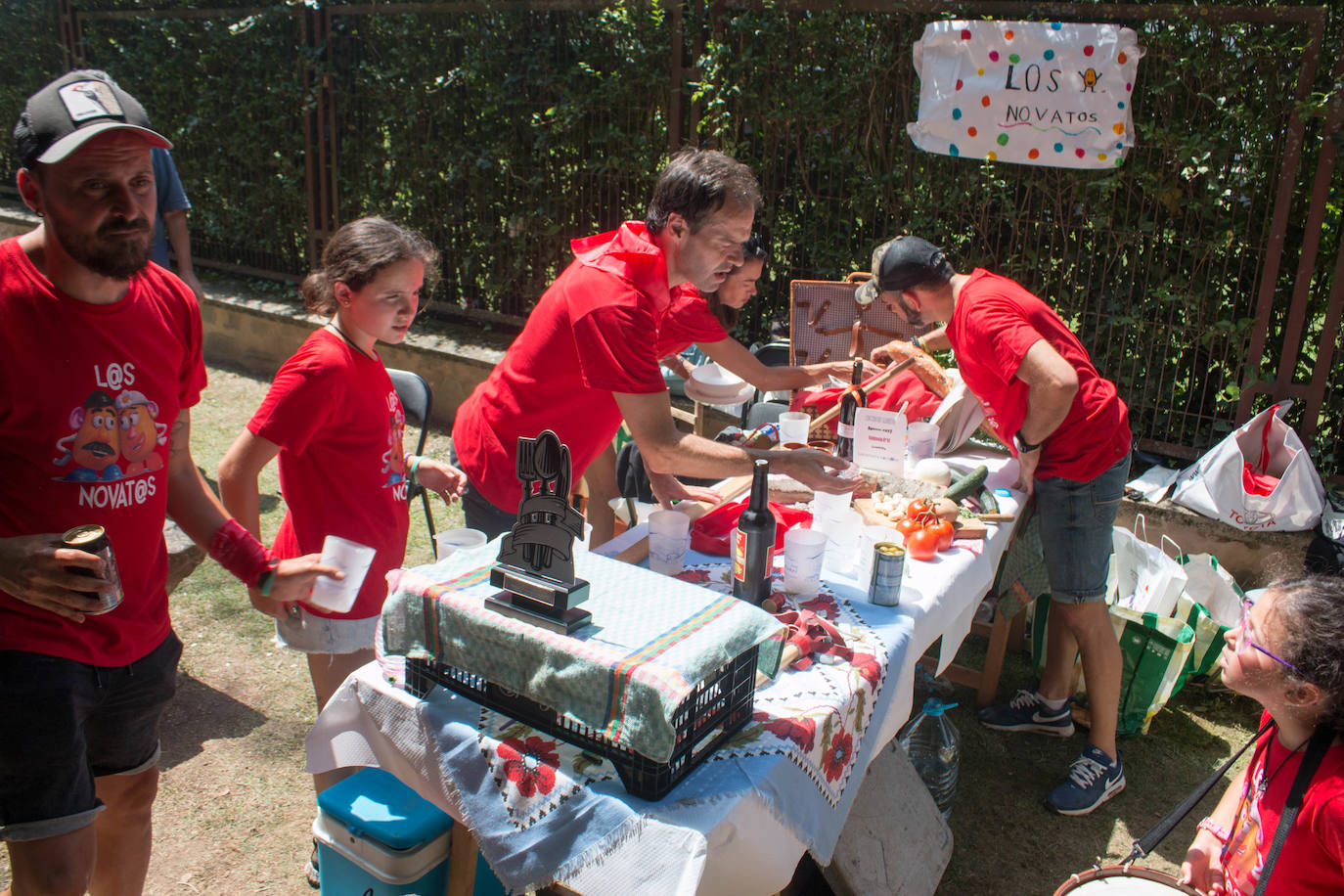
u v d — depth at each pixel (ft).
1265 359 16.16
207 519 7.16
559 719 5.81
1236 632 6.27
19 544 5.74
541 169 21.90
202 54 26.71
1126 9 14.97
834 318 15.02
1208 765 11.66
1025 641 14.34
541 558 5.74
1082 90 15.33
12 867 6.32
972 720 12.42
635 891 5.22
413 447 20.88
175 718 11.69
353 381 8.10
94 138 5.53
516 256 22.90
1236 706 12.85
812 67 17.83
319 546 8.38
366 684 6.51
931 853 9.18
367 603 8.46
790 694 6.48
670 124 19.69
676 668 5.22
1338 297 14.60
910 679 7.77
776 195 18.99
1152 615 11.88
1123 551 13.19
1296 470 14.06
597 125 20.84
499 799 5.82
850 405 11.02
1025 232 16.76
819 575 8.02
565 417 9.02
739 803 5.41
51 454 6.07
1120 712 11.96
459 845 6.91
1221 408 16.22
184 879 9.23
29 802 6.21
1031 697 12.28
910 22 16.72
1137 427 16.65
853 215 18.29
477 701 6.12
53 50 31.40
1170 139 15.15
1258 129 14.73
